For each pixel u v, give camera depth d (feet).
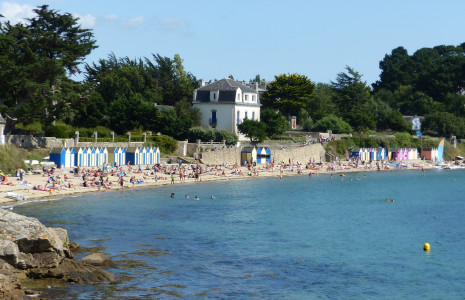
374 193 356.79
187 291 140.97
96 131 399.44
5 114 338.13
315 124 576.20
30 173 321.11
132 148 390.83
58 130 379.35
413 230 229.25
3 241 137.49
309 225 233.96
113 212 241.96
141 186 333.83
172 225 220.23
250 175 417.49
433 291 149.48
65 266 145.38
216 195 314.76
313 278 157.07
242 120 495.41
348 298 142.20
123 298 132.46
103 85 488.02
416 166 566.36
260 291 144.15
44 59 332.19
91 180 323.57
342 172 495.41
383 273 164.35
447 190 382.63
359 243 202.39
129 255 170.50
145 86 558.15
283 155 485.97
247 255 177.99
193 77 647.97
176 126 448.24
